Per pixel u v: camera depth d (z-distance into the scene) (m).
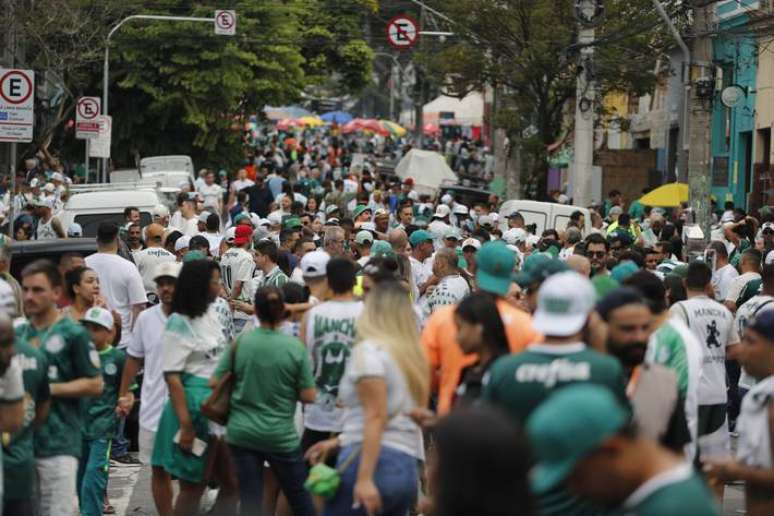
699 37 59.25
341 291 23.69
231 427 22.78
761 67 89.88
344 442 20.11
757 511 17.95
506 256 20.92
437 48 103.25
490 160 145.50
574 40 92.44
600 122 105.31
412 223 55.53
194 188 74.44
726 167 95.62
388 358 19.47
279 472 22.95
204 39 113.12
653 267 39.56
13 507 20.11
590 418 10.45
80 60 95.75
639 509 10.77
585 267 27.97
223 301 27.22
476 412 10.27
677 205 79.44
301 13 124.44
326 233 37.16
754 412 18.20
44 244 34.81
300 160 161.25
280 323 23.11
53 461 21.75
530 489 10.20
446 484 10.16
